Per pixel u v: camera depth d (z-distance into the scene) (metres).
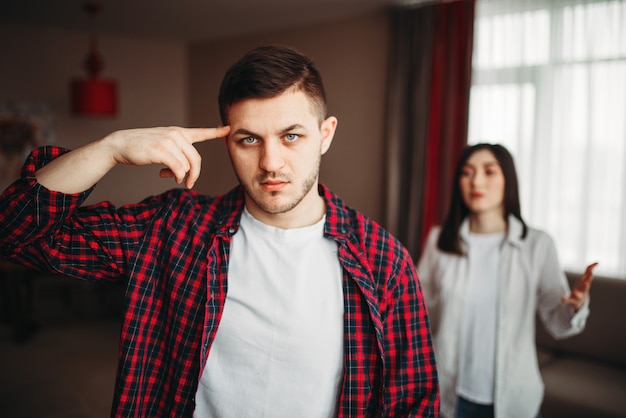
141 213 0.91
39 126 4.66
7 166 4.53
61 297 3.92
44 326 4.05
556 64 3.21
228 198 0.94
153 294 0.89
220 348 0.85
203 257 0.87
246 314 0.85
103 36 4.92
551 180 3.29
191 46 5.34
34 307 3.77
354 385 0.85
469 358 1.61
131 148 0.74
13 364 3.27
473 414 1.59
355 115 4.13
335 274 0.88
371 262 0.89
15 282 3.65
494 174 1.63
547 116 3.27
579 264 3.17
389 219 3.82
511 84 3.38
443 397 1.63
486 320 1.60
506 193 1.66
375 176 4.05
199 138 0.78
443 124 3.51
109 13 4.00
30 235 0.78
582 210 3.15
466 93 3.39
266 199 0.79
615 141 3.04
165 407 0.87
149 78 5.22
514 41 3.34
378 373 0.87
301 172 0.79
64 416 2.61
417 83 3.60
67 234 0.83
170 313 0.87
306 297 0.86
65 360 3.36
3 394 2.83
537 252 1.61
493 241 1.67
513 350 1.56
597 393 2.20
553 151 3.27
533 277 1.60
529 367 1.57
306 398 0.84
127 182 5.00
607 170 3.08
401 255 0.91
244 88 0.75
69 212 0.78
